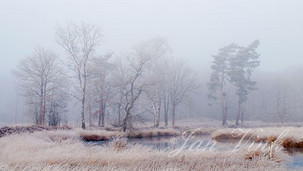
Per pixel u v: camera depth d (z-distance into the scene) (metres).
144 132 34.44
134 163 11.73
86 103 45.56
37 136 20.80
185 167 11.32
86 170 10.30
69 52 37.81
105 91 44.59
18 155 12.01
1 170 9.24
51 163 11.26
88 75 39.16
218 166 11.75
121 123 38.12
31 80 43.44
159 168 11.05
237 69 59.19
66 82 47.09
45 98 42.66
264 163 12.31
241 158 13.56
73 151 13.80
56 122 39.81
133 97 38.47
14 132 22.23
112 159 12.07
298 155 17.30
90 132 29.66
